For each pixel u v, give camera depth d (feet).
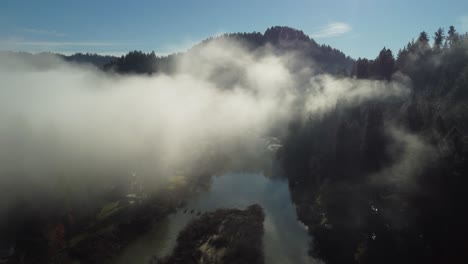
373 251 170.19
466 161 155.22
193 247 197.26
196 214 249.96
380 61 434.30
